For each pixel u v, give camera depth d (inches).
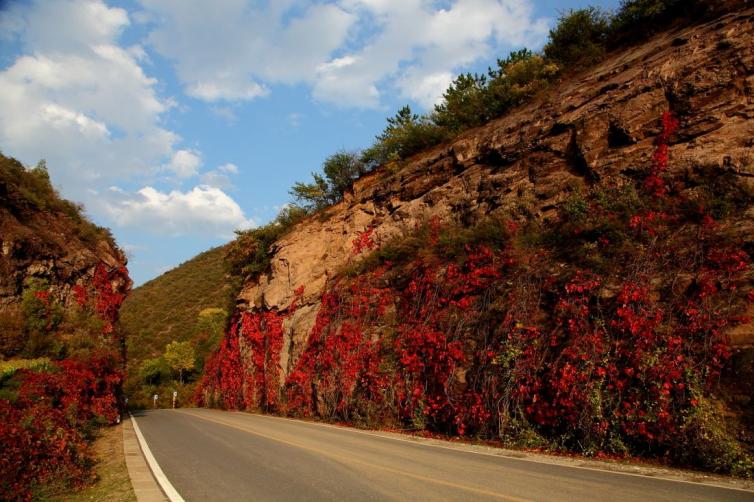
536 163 674.2
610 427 384.8
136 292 3255.4
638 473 311.0
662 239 450.0
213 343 2194.9
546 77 871.7
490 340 517.7
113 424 716.7
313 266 1047.6
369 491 261.1
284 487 275.7
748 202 432.8
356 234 976.9
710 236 418.0
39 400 493.0
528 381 454.3
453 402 526.6
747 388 330.0
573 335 434.9
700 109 520.7
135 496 270.1
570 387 411.2
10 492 267.9
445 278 633.6
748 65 504.4
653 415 359.9
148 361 2156.7
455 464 343.9
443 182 844.6
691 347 364.5
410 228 836.0
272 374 1014.4
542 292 500.4
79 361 672.4
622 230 490.3
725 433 325.1
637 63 631.8
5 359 617.3
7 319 660.7
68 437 360.2
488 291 557.0
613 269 452.8
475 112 974.4
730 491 256.7
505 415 462.9
